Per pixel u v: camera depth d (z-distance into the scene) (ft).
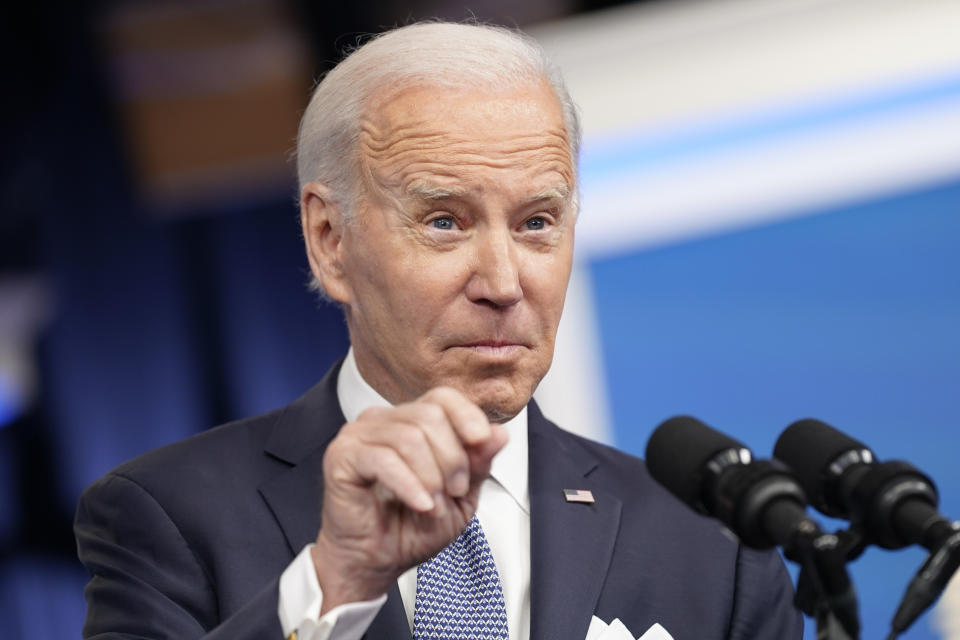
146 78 47.16
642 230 44.60
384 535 15.06
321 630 15.14
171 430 47.24
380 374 20.72
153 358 47.32
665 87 44.75
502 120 18.92
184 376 47.32
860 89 43.91
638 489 22.58
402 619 18.94
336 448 14.79
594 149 44.78
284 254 47.39
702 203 44.47
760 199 44.27
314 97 21.06
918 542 13.00
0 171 46.88
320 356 47.39
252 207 47.44
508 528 20.57
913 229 43.42
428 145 18.88
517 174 18.74
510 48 19.92
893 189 43.70
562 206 19.26
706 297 44.21
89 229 47.32
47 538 47.37
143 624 19.38
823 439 14.48
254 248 47.42
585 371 44.04
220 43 46.98
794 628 21.86
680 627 20.56
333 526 15.08
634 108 44.83
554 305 19.27
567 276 19.63
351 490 14.78
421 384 19.45
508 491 20.89
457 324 18.86
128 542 20.47
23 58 46.78
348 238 20.12
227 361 47.32
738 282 44.16
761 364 43.83
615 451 23.95
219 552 19.95
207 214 47.47
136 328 47.32
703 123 44.55
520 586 20.06
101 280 47.34
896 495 13.19
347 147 19.98
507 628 18.86
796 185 44.14
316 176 20.68
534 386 19.48
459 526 15.11
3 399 47.29
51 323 47.26
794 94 44.21
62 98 47.06
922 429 42.83
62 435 47.29
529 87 19.40
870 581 41.70
